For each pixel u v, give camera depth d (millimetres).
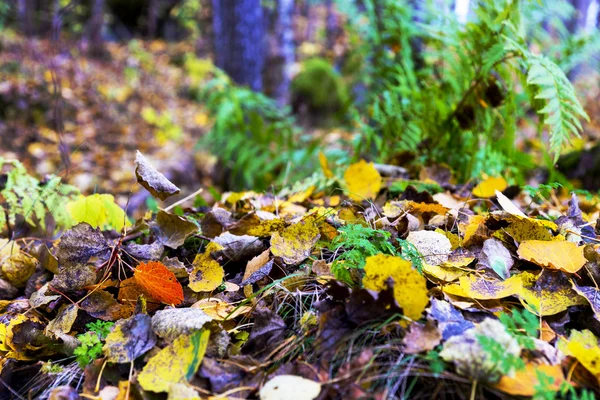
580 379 478
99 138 3773
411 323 517
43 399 542
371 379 476
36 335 589
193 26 7520
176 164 3361
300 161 1578
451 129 1149
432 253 646
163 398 503
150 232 779
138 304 606
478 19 1037
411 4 1463
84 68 4695
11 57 4117
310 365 502
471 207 898
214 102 1788
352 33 1697
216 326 552
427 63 1356
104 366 540
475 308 562
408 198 864
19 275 751
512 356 452
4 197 839
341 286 540
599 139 1992
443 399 481
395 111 1196
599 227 727
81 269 653
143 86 5270
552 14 1280
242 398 492
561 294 570
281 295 618
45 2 6680
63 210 879
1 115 3496
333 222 725
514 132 1024
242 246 707
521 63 921
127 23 8453
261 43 2980
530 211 839
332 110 4449
